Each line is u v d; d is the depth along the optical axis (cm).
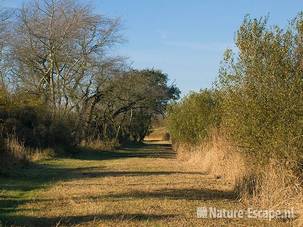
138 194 1551
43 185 1792
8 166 2217
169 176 2156
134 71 5181
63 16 4369
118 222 1115
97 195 1527
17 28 4331
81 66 4475
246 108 1385
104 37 4544
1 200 1431
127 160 3406
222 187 1741
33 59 4350
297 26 1323
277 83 1333
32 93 4212
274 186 1284
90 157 3734
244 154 1519
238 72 1451
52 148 3466
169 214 1212
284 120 1270
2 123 3003
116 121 5981
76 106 4556
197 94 2920
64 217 1175
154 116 7750
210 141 2578
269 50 1370
